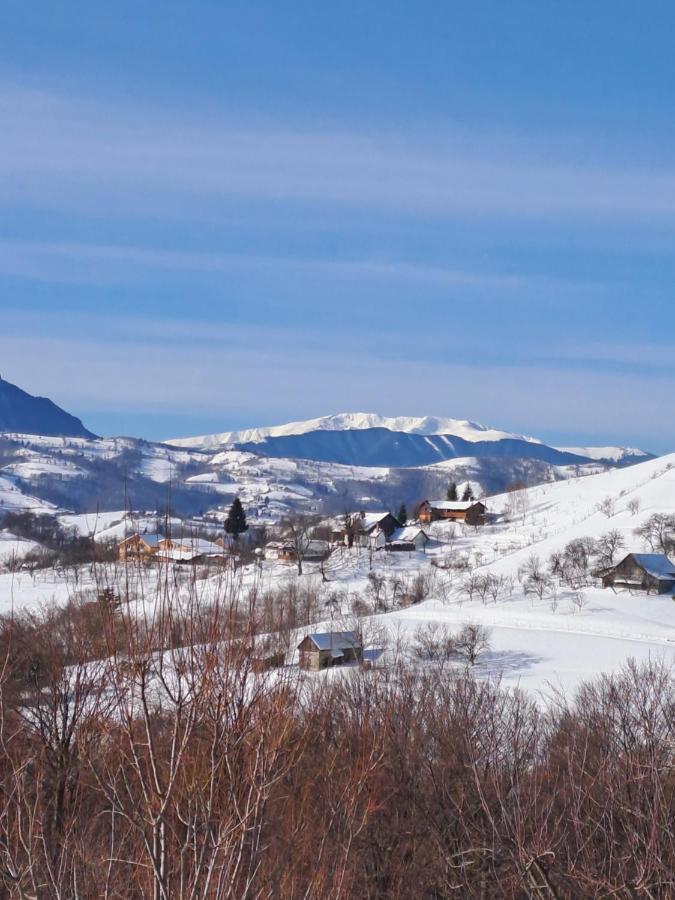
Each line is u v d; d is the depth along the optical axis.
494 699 28.30
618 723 21.81
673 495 146.62
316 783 12.66
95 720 10.45
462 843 18.59
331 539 140.38
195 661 8.98
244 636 9.37
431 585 103.00
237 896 8.62
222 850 8.35
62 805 10.59
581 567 107.31
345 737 15.16
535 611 86.19
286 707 9.36
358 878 16.83
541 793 17.72
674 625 80.69
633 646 68.19
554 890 14.12
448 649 60.47
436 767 21.16
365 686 23.02
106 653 9.50
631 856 14.03
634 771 17.25
